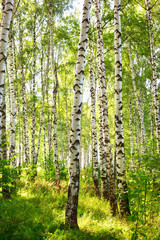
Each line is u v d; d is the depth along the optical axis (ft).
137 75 56.80
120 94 22.57
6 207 17.94
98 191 31.91
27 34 50.78
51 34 35.88
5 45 16.12
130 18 42.68
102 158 31.17
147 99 69.82
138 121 66.49
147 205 17.92
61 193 29.25
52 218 18.21
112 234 15.90
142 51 48.14
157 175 18.10
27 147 45.91
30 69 51.16
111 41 45.37
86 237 15.07
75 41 47.21
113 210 22.50
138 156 20.86
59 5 40.88
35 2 43.86
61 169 39.06
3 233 13.88
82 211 22.20
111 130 81.20
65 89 64.64
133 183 16.52
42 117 53.21
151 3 45.55
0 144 19.56
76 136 17.76
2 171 17.38
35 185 31.65
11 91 31.17
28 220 16.43
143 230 16.21
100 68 29.09
